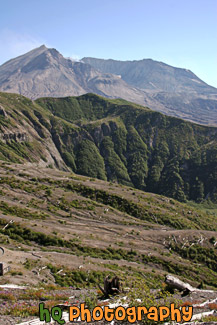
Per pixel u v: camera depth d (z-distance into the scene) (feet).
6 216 220.02
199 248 260.42
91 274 137.69
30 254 145.89
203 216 396.37
